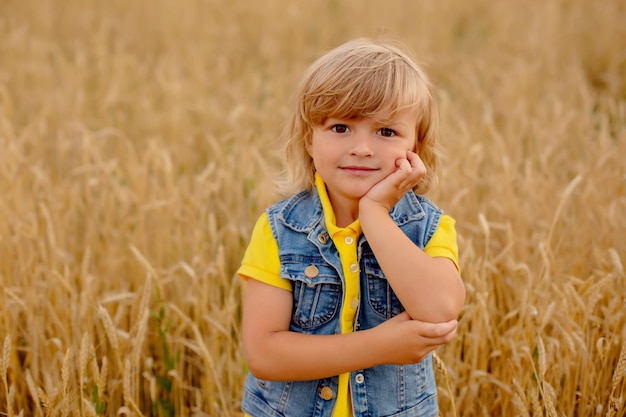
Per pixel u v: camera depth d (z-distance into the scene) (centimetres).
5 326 283
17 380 285
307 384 190
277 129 523
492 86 655
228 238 362
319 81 178
